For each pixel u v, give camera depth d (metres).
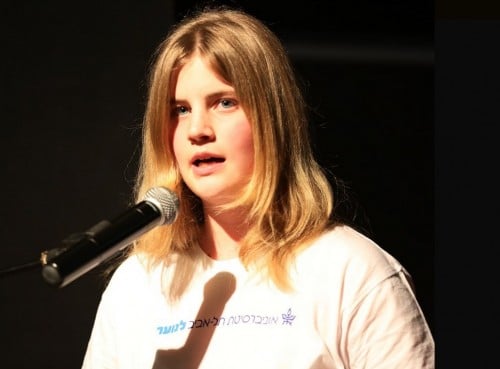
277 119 4.90
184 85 4.87
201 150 4.82
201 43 4.83
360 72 7.37
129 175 7.95
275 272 4.82
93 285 7.93
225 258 5.16
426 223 7.22
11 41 8.07
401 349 4.59
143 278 5.35
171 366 4.90
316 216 4.97
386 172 7.30
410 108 7.29
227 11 5.16
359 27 7.39
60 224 8.05
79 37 8.02
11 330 8.06
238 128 4.80
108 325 5.36
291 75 5.11
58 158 8.06
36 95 8.07
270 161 4.84
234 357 4.72
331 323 4.66
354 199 7.33
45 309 8.02
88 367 5.43
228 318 4.85
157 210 4.33
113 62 7.97
